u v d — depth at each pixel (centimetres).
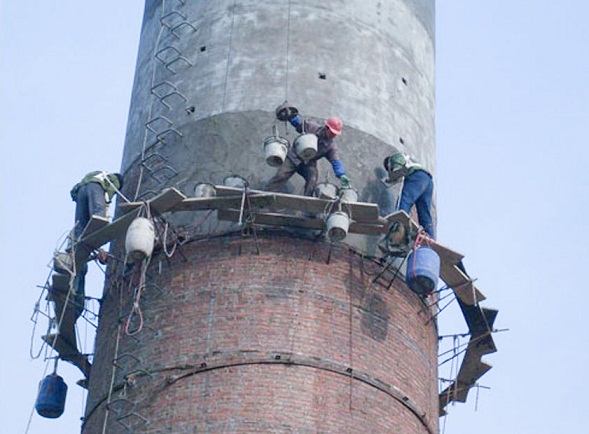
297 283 6338
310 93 6900
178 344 6225
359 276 6462
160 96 7094
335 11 7212
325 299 6328
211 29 7188
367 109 6975
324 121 6819
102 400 6350
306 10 7181
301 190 6588
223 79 6975
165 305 6381
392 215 6400
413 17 7556
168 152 6881
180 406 6053
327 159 6594
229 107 6869
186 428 5981
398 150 6975
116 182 6794
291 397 6028
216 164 6719
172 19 7356
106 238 6588
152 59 7331
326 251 6456
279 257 6394
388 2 7450
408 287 6631
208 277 6375
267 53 7025
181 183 6731
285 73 6950
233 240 6456
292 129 6775
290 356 6122
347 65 7062
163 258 6519
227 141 6775
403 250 6469
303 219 6425
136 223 6262
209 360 6131
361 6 7306
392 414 6194
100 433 6247
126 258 6456
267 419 5959
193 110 6938
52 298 6738
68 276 6656
